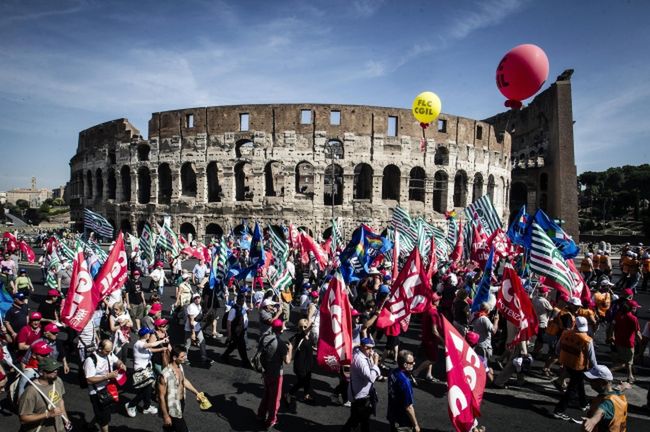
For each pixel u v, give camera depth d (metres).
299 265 29.30
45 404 8.75
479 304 15.06
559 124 67.50
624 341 15.23
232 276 22.36
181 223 60.53
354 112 57.75
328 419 12.42
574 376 12.54
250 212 57.91
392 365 16.69
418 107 28.73
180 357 9.94
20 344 13.37
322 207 57.59
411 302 14.64
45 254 33.88
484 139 65.69
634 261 31.38
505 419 12.62
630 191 123.00
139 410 12.91
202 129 59.75
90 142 73.19
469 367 9.89
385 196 63.91
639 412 13.26
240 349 16.45
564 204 66.31
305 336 13.37
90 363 10.80
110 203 68.06
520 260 21.25
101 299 15.78
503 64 18.19
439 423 12.34
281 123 57.69
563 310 15.53
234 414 12.70
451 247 33.94
